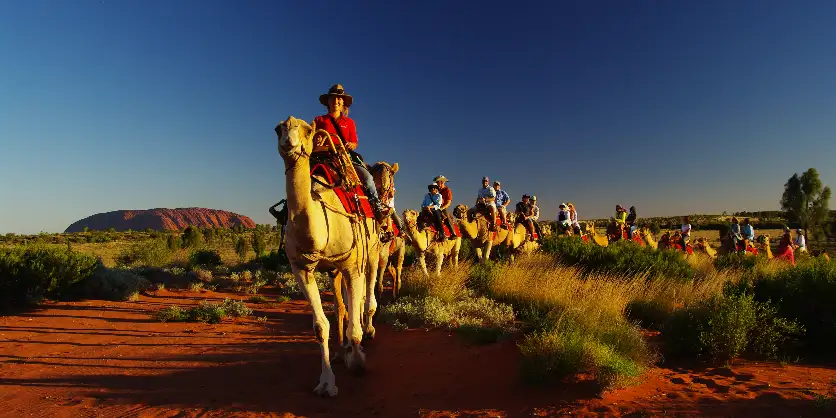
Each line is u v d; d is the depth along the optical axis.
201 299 12.93
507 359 6.54
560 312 7.67
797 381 5.73
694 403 4.99
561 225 22.48
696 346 6.88
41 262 11.50
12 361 7.17
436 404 5.35
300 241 5.33
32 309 10.75
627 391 5.44
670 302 9.59
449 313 9.12
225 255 34.28
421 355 7.12
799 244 24.08
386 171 8.02
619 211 24.28
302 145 4.96
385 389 5.93
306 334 8.88
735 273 14.02
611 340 6.51
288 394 5.75
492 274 12.44
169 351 7.72
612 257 13.94
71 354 7.56
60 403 5.54
